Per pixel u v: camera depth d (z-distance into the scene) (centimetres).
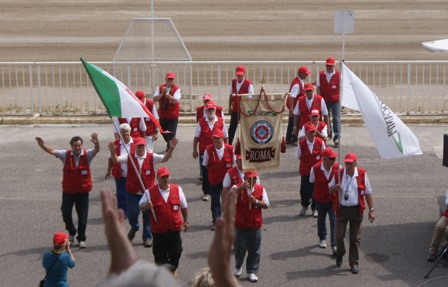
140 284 235
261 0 4425
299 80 2144
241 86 2122
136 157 1492
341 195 1352
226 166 1544
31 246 1500
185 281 1331
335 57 3288
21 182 1895
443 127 2339
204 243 1506
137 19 2584
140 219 1661
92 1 4438
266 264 1408
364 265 1402
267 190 1823
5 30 3816
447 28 3791
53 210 1703
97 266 1408
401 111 2481
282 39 3591
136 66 2491
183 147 2178
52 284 1179
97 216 1673
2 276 1361
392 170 1966
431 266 1393
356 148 2153
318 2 4375
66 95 2689
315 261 1423
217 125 1769
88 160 1472
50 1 4438
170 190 1308
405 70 3073
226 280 304
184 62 2462
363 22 3922
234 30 3772
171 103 2081
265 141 1373
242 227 1314
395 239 1519
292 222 1617
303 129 1645
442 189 1819
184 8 4250
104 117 2473
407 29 3775
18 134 2320
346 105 1500
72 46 3500
